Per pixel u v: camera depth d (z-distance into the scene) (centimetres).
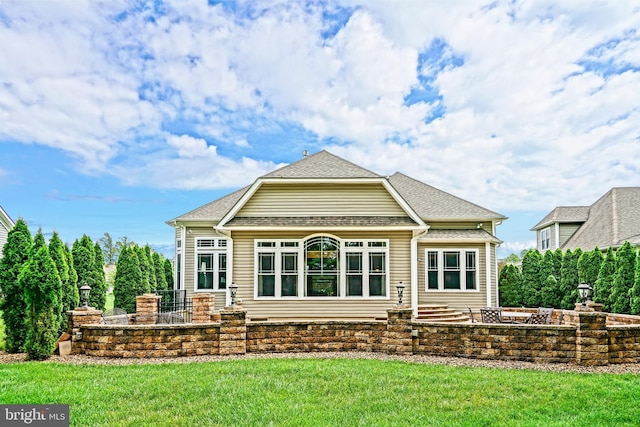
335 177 1543
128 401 707
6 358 1021
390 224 1472
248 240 1493
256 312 1466
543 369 927
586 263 1958
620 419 630
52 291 1010
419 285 1873
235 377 830
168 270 2686
